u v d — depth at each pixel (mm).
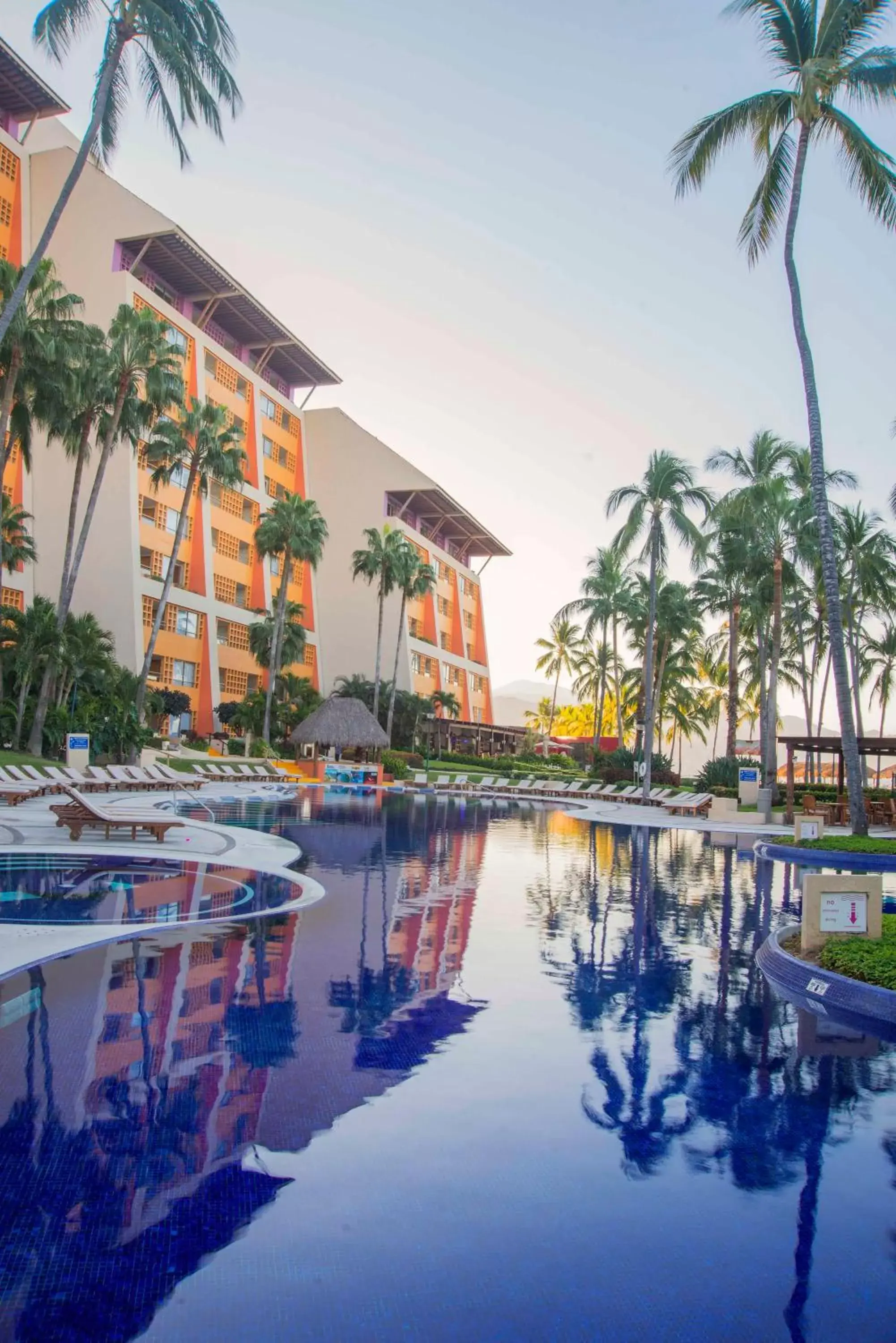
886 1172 4176
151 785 24297
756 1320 3051
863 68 18531
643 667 58875
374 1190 3795
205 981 6871
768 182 20391
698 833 24859
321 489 74062
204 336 55500
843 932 8320
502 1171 4023
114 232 47906
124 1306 2973
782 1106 4934
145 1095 4676
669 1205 3793
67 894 10289
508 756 79875
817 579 41594
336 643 71812
